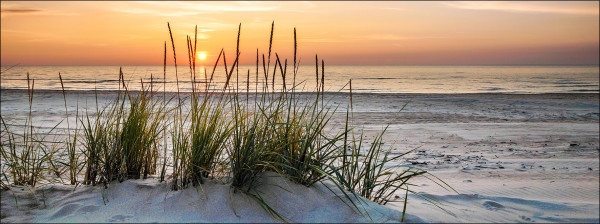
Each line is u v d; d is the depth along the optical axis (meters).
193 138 2.92
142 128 3.20
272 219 2.57
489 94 22.84
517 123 11.07
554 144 7.74
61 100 16.14
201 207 2.63
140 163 3.14
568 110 14.98
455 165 5.56
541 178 4.85
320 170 2.79
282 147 2.96
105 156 3.05
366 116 12.02
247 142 2.86
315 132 3.06
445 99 18.89
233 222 2.50
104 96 17.66
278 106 3.03
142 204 2.68
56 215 2.54
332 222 2.56
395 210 2.81
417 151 6.65
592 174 5.09
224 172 3.11
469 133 9.03
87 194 2.90
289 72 67.69
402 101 17.52
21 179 3.16
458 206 3.39
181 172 2.90
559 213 3.37
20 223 2.41
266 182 2.94
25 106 13.77
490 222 2.95
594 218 3.23
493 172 5.14
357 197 2.84
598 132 9.45
